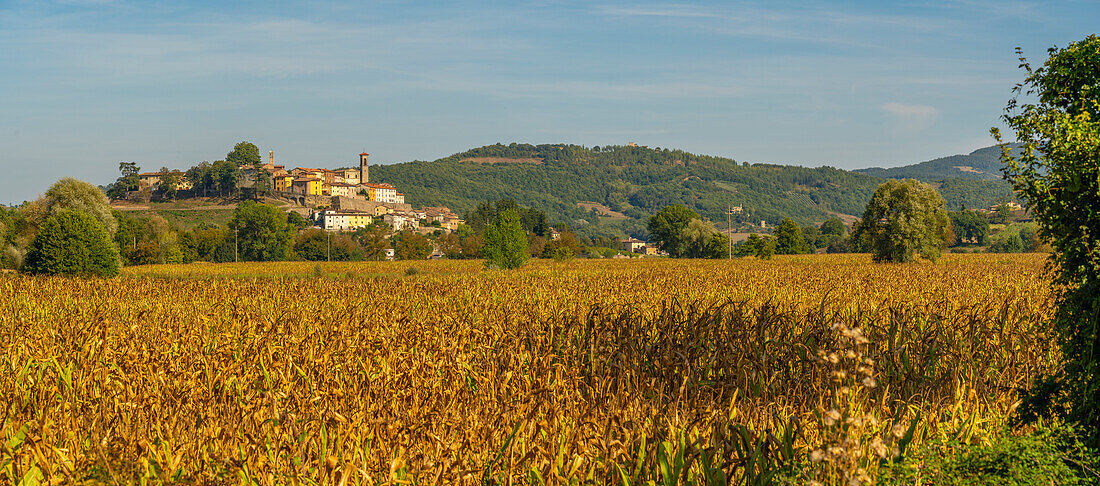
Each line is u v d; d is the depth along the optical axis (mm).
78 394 9883
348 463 6742
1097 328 6617
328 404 8734
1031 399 7453
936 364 10359
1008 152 7398
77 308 20312
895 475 6113
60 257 49656
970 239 161500
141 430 7754
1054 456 6066
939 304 17000
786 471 6863
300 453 6984
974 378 9375
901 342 10859
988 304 15039
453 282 34062
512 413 8266
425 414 8219
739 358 10016
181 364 11352
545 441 7566
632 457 7320
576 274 45219
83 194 76438
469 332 13656
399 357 11281
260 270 85938
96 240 51031
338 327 14023
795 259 89812
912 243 66312
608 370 10133
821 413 6797
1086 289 6727
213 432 7801
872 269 49469
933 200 66812
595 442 7285
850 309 17344
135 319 17031
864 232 70500
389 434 7523
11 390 9547
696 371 10031
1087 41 7020
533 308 17781
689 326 11898
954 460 6285
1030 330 11047
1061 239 7000
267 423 7840
